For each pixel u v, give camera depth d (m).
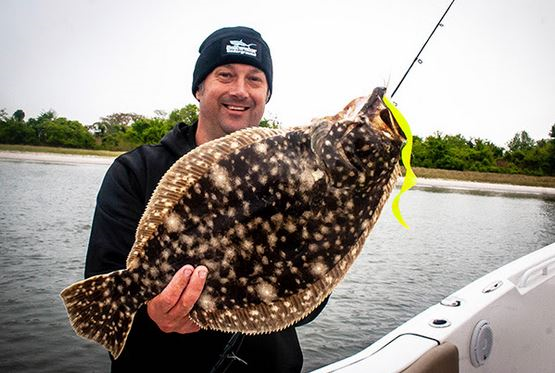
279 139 2.17
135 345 2.46
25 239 15.59
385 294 12.21
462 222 27.25
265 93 2.83
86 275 2.30
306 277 2.21
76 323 2.11
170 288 1.90
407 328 3.09
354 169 2.08
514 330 3.63
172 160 2.57
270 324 2.22
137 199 2.44
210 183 2.14
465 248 19.70
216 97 2.71
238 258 2.14
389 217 27.17
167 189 2.14
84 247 15.09
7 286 11.13
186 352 2.50
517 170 58.12
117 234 2.32
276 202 2.12
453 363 2.85
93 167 42.97
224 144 2.17
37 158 47.28
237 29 2.77
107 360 8.00
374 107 2.11
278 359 2.71
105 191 2.45
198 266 2.01
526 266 4.00
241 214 2.13
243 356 2.61
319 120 2.15
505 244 21.36
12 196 23.78
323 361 8.15
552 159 58.03
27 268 12.61
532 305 3.83
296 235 2.15
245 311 2.19
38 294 10.74
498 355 3.49
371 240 20.12
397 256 17.16
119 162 2.54
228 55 2.67
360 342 8.98
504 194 46.16
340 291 12.27
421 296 12.24
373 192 2.18
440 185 49.59
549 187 54.94
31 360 7.78
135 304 2.13
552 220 30.44
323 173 2.09
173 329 2.07
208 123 2.76
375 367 2.62
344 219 2.17
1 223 17.69
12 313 9.59
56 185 28.84
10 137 53.47
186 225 2.13
